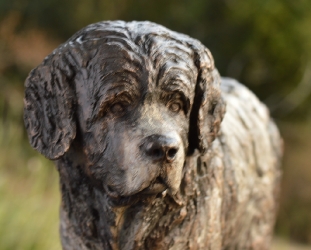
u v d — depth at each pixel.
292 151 7.27
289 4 7.27
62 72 1.49
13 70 6.47
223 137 2.02
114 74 1.42
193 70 1.53
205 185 1.77
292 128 7.54
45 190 4.12
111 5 7.09
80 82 1.47
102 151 1.47
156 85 1.44
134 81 1.42
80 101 1.48
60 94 1.49
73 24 6.86
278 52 7.17
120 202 1.52
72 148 1.59
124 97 1.43
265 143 2.36
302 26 7.26
